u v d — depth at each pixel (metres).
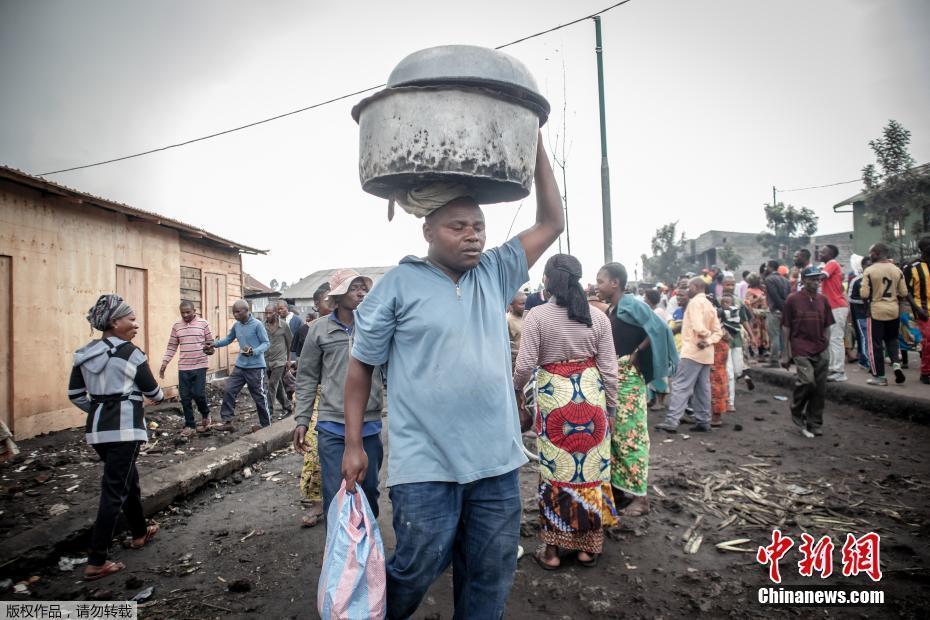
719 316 8.98
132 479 3.72
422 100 1.62
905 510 3.96
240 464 5.69
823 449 5.64
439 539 1.84
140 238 10.34
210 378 13.45
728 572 3.18
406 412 1.88
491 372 1.88
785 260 34.84
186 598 3.08
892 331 7.69
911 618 2.66
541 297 8.62
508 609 2.83
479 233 1.88
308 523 4.11
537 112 1.83
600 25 11.94
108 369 3.48
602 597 2.93
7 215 7.48
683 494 4.44
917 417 6.44
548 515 3.26
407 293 1.88
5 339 7.43
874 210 21.94
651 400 8.41
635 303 3.93
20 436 7.55
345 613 1.73
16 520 4.31
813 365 6.16
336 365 3.41
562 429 3.21
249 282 28.11
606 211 11.93
